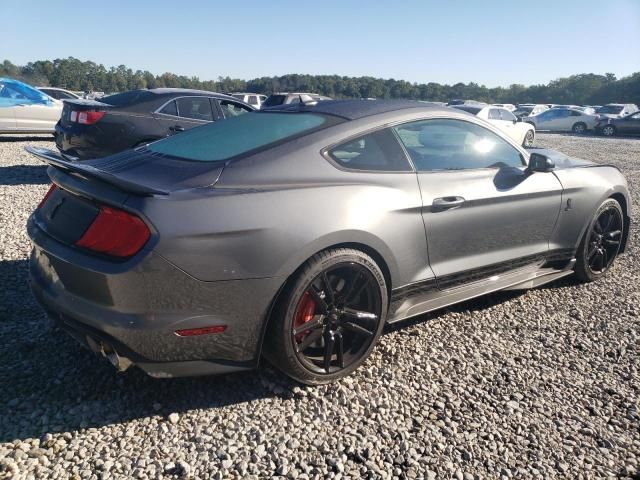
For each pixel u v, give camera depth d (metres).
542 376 2.92
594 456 2.30
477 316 3.66
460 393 2.73
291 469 2.15
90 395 2.56
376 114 3.07
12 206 5.94
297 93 16.95
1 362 2.77
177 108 7.74
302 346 2.60
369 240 2.68
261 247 2.37
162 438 2.29
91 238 2.31
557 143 19.89
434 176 3.10
